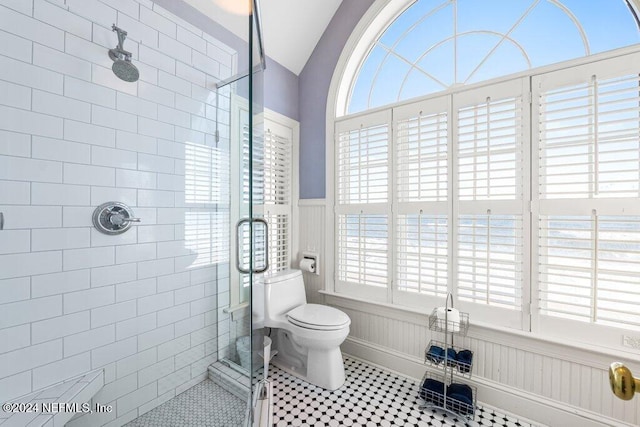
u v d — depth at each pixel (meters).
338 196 2.23
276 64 2.26
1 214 1.05
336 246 2.24
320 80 2.33
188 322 1.57
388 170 1.99
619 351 1.28
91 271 1.27
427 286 1.84
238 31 1.48
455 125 1.72
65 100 1.19
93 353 1.27
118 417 1.32
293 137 2.44
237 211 1.51
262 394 1.63
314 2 2.08
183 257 1.57
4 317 1.05
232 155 1.54
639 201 1.25
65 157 1.19
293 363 2.00
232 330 1.52
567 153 1.41
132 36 1.36
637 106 1.26
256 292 1.77
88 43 1.24
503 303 1.55
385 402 1.64
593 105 1.33
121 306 1.35
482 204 1.63
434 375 1.79
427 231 1.81
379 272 2.05
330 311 1.89
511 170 1.54
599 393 1.34
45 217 1.14
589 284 1.34
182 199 1.57
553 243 1.45
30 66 1.10
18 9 1.07
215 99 1.61
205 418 1.39
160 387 1.45
